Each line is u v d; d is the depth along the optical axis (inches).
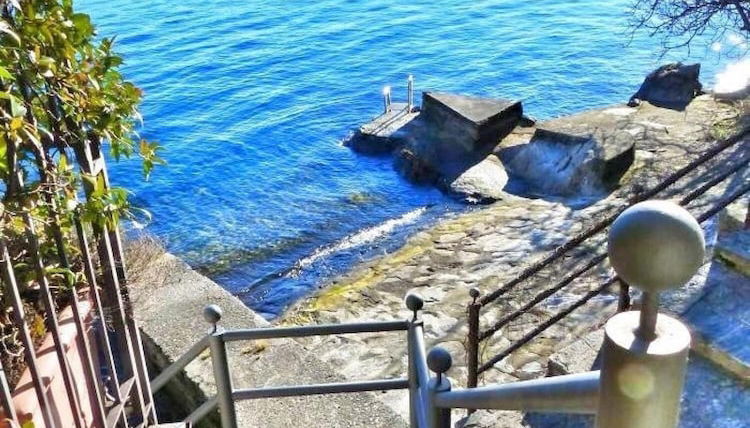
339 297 284.8
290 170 481.1
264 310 327.0
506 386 42.6
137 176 473.7
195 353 105.1
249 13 888.3
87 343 94.8
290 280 350.3
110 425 101.7
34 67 77.0
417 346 82.0
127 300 108.8
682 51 644.1
